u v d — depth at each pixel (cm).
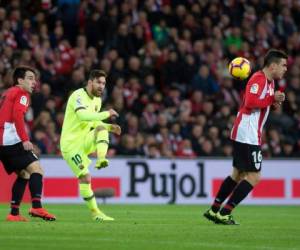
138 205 5866
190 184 6350
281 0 8062
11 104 3384
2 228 3006
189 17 7438
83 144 3512
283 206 6144
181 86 7081
